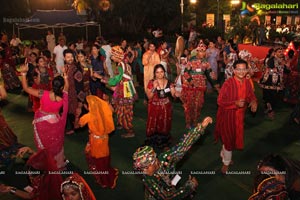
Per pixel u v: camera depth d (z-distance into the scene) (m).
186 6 30.34
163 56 8.66
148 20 31.61
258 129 6.64
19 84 11.17
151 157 2.50
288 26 26.72
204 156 5.49
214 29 22.34
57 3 30.62
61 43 10.91
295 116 6.77
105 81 6.54
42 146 4.61
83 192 2.73
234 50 9.65
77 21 20.66
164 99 5.40
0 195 4.35
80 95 6.36
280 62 7.07
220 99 4.58
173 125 6.95
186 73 6.37
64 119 4.70
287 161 2.29
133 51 10.92
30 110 8.29
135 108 8.31
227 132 4.61
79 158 5.52
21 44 18.23
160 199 2.58
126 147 5.90
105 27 30.48
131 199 4.30
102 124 4.35
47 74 7.17
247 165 5.15
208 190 4.46
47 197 3.46
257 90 9.97
